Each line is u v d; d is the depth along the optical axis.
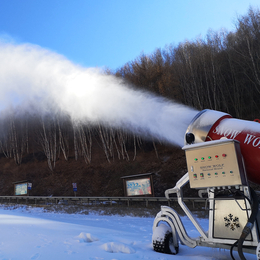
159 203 19.91
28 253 4.01
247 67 29.97
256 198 4.25
